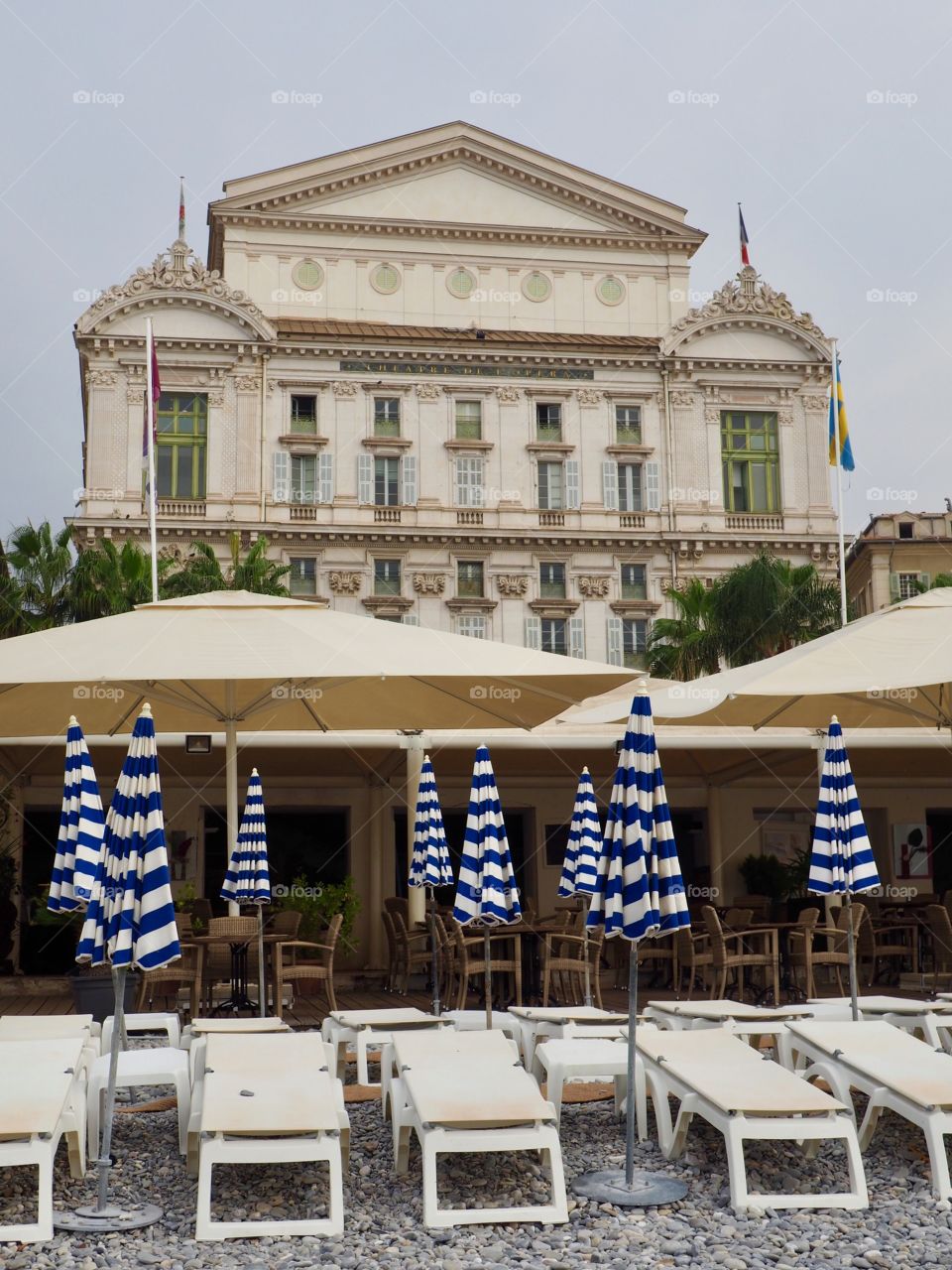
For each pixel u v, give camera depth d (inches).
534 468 1987.0
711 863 866.1
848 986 700.7
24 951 856.3
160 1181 300.7
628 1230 258.8
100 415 1883.6
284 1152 262.1
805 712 567.5
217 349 1910.7
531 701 518.3
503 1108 267.9
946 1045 400.2
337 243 2065.7
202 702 536.7
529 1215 265.7
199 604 480.1
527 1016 398.6
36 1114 259.9
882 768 823.1
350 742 684.7
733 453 2032.5
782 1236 255.9
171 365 1902.1
